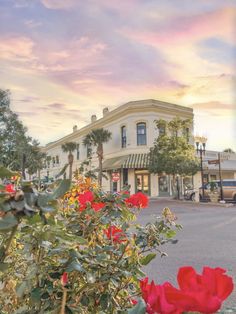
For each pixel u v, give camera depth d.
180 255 7.18
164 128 28.92
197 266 6.19
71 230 2.08
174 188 28.75
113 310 1.71
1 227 1.07
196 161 27.81
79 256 1.58
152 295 1.17
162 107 31.33
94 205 2.22
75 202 2.59
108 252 1.87
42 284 1.56
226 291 1.05
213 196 24.81
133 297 1.88
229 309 1.38
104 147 35.41
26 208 1.08
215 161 26.20
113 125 34.12
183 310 0.97
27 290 1.57
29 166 24.73
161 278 5.38
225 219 14.61
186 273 1.11
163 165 26.88
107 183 32.06
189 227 12.02
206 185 25.94
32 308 1.58
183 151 27.14
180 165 26.53
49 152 51.62
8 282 1.76
